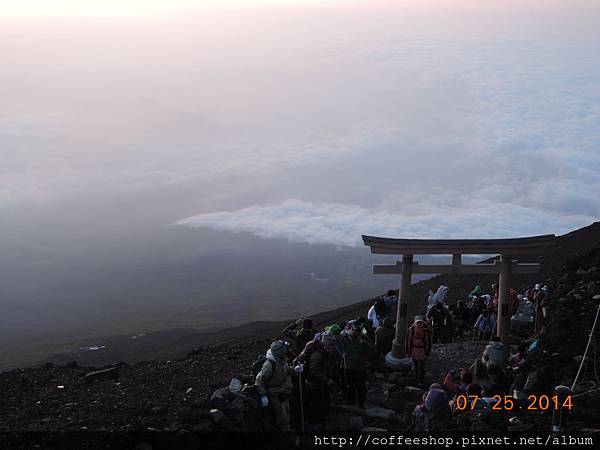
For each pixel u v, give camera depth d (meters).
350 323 13.83
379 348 13.52
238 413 9.34
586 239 30.66
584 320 12.87
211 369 12.64
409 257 13.42
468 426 9.63
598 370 11.34
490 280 32.50
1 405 10.29
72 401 10.41
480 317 15.66
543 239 13.48
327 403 10.30
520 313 17.50
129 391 10.93
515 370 12.55
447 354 14.16
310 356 10.34
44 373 12.52
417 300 31.17
